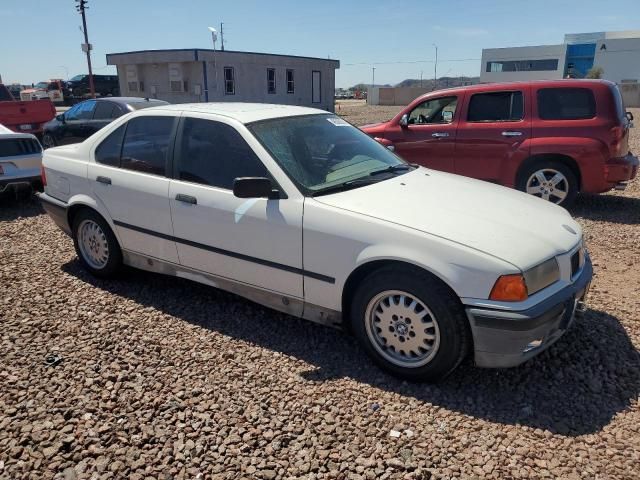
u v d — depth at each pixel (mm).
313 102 33156
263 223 3637
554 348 3611
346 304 3504
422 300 3096
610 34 67000
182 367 3469
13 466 2598
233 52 27406
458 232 3111
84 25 34500
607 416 2947
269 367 3471
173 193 4125
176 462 2631
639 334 3797
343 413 2992
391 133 8406
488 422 2912
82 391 3199
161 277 5055
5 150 7551
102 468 2588
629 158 7152
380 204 3436
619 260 5398
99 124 11906
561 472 2535
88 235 4977
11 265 5426
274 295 3779
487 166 7668
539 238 3219
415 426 2881
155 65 27922
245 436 2803
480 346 3002
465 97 7793
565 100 7164
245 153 3814
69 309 4355
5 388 3232
